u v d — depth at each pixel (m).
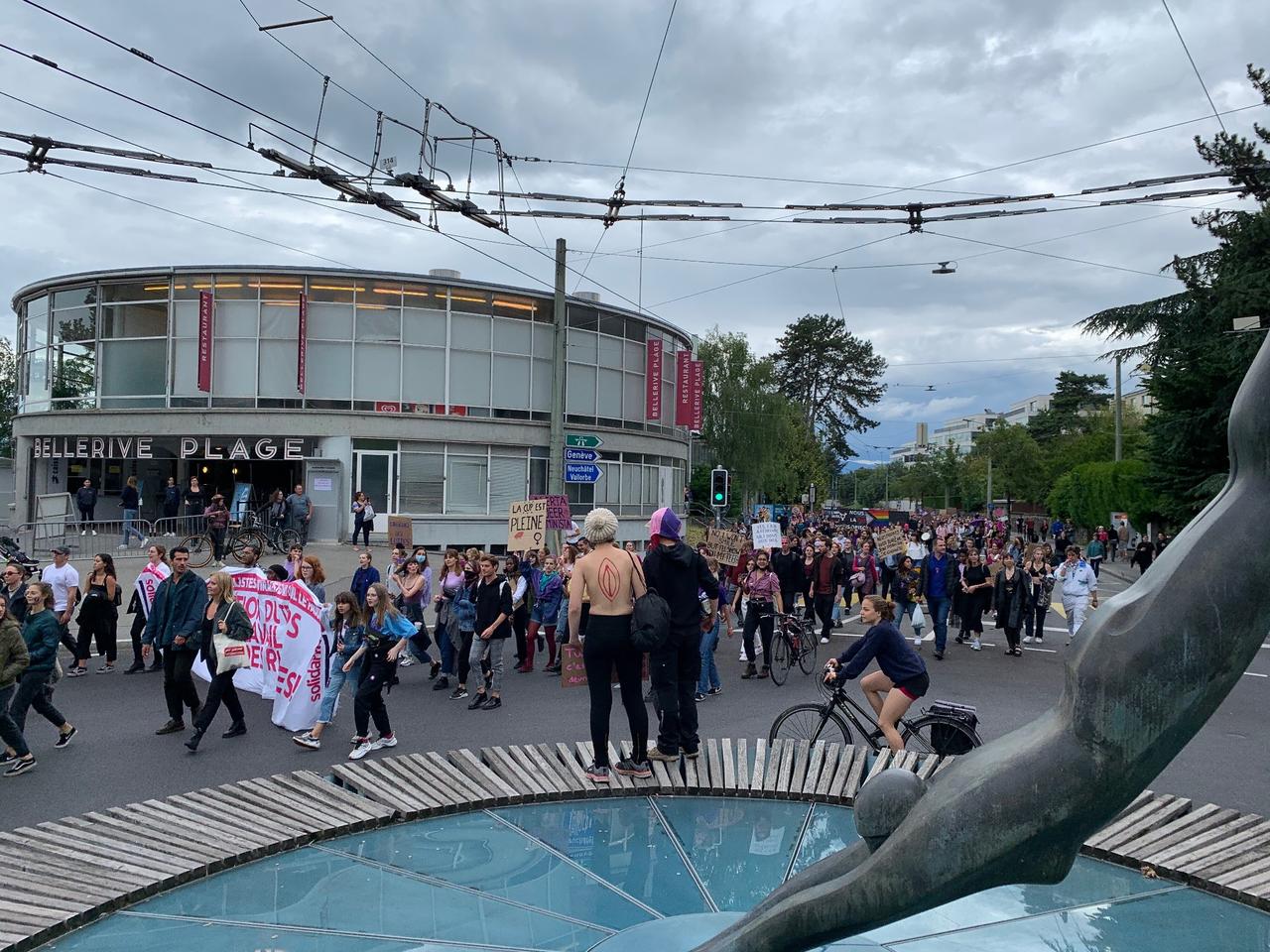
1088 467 44.19
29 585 9.02
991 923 5.44
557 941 5.21
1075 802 2.97
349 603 9.30
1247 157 27.06
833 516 62.25
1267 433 2.81
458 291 30.19
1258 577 2.80
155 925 5.41
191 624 9.73
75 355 30.30
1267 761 9.05
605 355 33.91
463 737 9.95
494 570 11.44
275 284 28.67
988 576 16.41
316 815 7.08
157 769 8.73
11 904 5.52
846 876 3.34
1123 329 30.03
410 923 5.43
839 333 82.94
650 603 7.34
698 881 6.05
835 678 8.23
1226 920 5.47
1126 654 2.88
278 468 31.38
